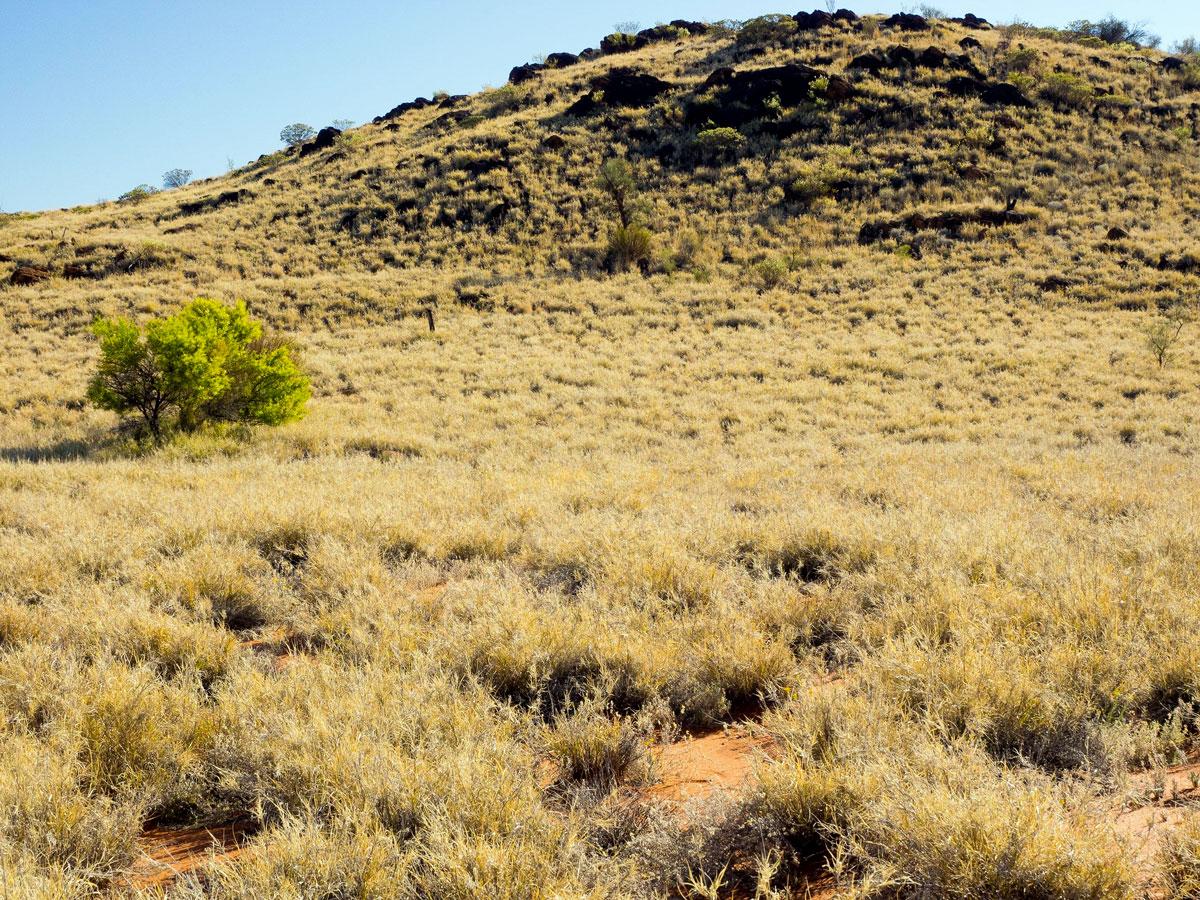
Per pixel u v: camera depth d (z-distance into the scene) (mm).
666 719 3561
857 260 35844
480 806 2479
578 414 20125
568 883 2096
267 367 17562
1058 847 1981
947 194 41562
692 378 23766
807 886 2256
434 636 4352
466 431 18125
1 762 2881
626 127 53344
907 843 2148
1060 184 41906
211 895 2180
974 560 5410
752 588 5379
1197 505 7438
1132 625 3879
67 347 27031
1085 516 7699
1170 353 23562
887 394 21797
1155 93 55281
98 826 2582
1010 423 18328
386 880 2139
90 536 6594
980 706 3031
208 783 3027
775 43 65188
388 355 26453
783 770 2570
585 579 5922
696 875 2336
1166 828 2262
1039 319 28469
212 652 4344
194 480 10570
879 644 4273
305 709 3465
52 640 4477
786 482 10852
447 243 42000
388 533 7062
